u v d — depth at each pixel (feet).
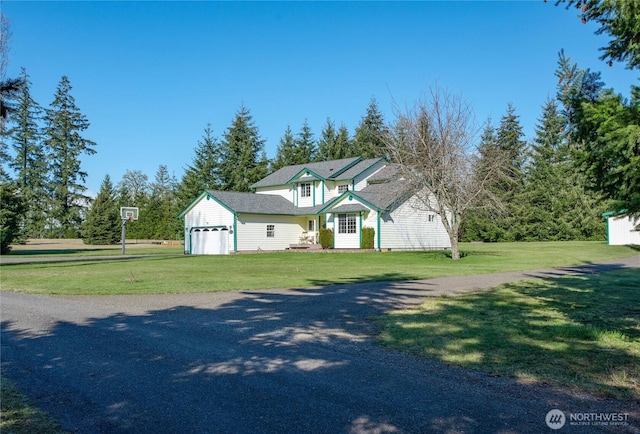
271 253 108.37
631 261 79.66
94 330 28.66
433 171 90.74
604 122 20.89
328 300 39.60
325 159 225.35
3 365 21.50
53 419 15.39
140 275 61.62
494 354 22.08
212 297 41.91
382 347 23.99
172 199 306.35
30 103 199.52
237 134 212.84
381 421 14.69
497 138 176.65
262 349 23.84
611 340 24.45
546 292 42.52
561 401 16.29
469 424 14.40
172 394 17.44
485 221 177.06
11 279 57.82
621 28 21.85
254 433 13.97
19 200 137.49
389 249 111.14
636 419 14.76
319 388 17.87
